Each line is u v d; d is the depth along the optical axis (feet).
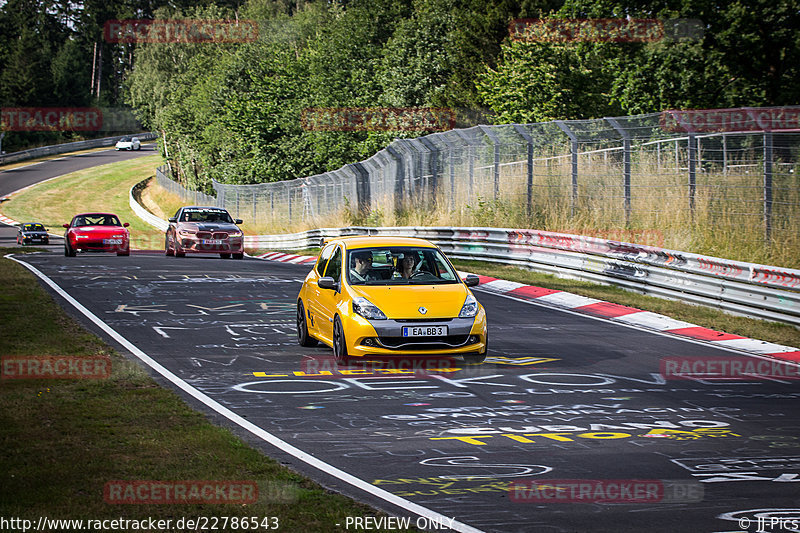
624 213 183.32
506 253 206.08
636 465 60.03
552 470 58.59
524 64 293.02
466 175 249.55
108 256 247.29
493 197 230.07
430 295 93.56
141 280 176.55
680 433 69.41
